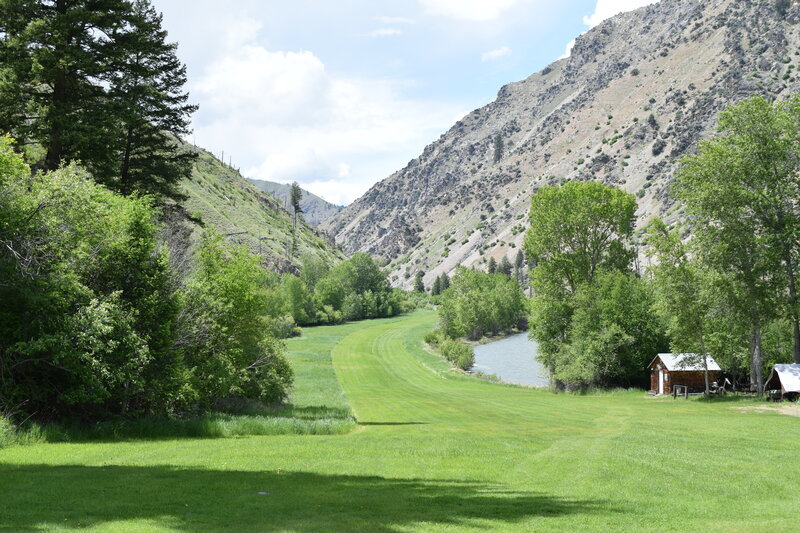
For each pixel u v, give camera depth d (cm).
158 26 4019
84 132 2973
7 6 2852
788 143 4084
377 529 933
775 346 5322
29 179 2280
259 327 3831
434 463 1781
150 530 880
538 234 7006
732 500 1305
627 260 7056
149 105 3728
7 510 984
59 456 1648
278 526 927
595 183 6869
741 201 4225
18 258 2048
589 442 2341
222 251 3509
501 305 14625
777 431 2686
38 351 2045
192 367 2962
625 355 6147
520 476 1577
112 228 2458
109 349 2125
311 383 6631
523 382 8175
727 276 4397
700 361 4953
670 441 2338
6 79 2828
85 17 3006
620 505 1215
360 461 1798
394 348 11562
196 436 2408
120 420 2342
